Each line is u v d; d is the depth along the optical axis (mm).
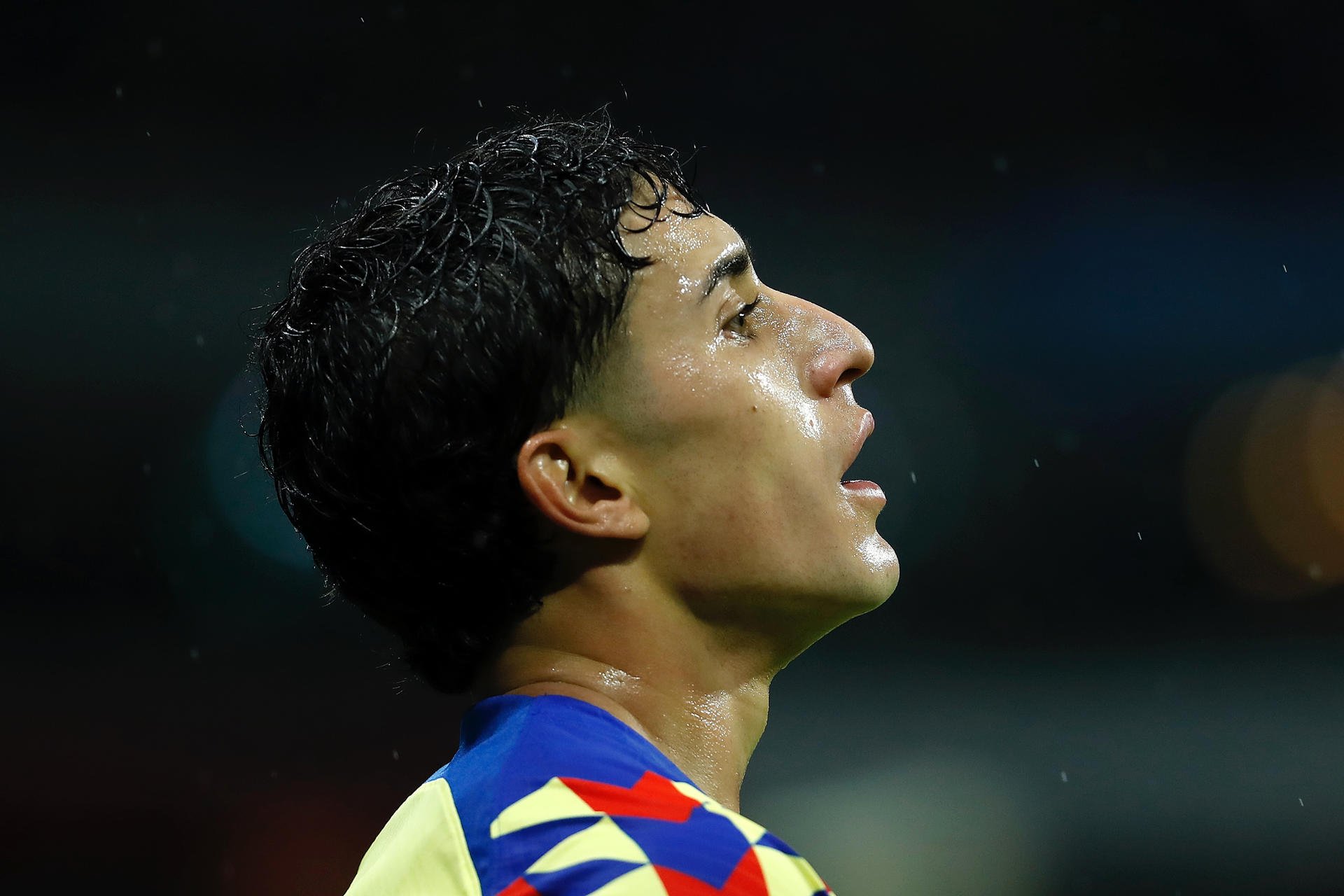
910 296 66750
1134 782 30000
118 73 55562
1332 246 66438
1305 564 65812
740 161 64312
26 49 54094
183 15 53500
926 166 65938
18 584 55094
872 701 43438
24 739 33312
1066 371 66875
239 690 41250
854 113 64062
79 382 58562
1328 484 65875
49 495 57531
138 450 57969
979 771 31234
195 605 54594
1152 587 64250
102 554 56875
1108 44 61906
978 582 64938
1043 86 64000
